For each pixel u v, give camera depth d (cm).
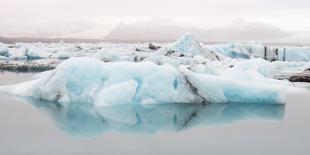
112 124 1134
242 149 885
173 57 2686
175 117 1238
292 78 2228
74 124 1118
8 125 1094
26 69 2964
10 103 1407
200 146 909
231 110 1352
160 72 1451
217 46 3816
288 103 1497
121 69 1456
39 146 891
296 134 1026
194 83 1457
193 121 1187
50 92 1458
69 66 1462
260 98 1473
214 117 1245
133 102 1380
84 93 1424
